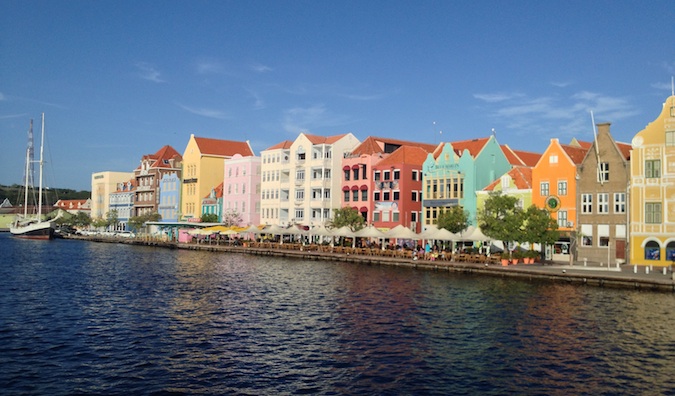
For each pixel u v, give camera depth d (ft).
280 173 424.05
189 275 224.94
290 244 345.10
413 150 361.30
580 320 132.77
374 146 376.48
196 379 88.43
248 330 121.60
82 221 648.79
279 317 135.85
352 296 168.14
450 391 84.43
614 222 249.96
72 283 195.42
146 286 189.37
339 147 391.04
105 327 122.83
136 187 602.44
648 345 110.42
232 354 102.53
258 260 303.89
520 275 210.79
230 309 146.20
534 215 236.22
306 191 400.06
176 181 533.96
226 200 478.59
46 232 554.05
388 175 354.74
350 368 94.79
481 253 270.05
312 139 408.26
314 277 217.77
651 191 236.22
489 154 323.37
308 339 113.91
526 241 234.38
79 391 82.38
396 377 90.33
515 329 123.44
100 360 97.60
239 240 401.29
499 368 95.40
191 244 414.00
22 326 122.31
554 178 271.08
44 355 100.01
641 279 181.06
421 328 124.16
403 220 343.26
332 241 325.83
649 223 236.22
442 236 256.32
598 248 254.06
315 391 83.76
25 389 82.84
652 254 234.99
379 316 137.18
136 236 513.45
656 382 89.30
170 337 114.52
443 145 353.10
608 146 253.44
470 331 121.49
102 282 199.31
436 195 333.21
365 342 111.75
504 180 293.02
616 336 117.39
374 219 361.30
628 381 89.66
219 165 516.32
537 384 87.92
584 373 93.30
